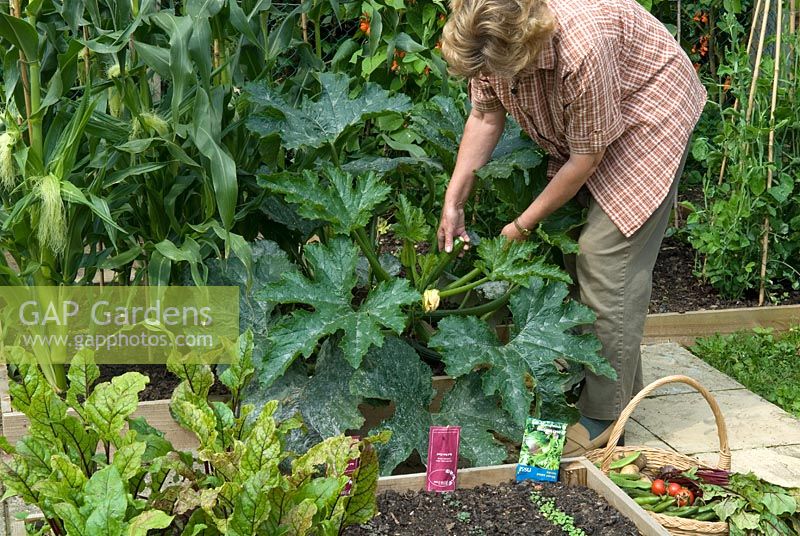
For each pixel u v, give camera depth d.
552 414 2.70
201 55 2.62
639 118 2.68
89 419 1.94
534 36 2.24
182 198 3.07
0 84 2.96
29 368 1.91
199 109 2.63
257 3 2.99
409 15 4.17
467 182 2.90
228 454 1.86
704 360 3.77
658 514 2.35
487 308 3.05
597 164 2.61
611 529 2.24
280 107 2.99
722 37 5.38
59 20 2.93
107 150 2.74
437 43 4.23
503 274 2.74
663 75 2.70
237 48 3.07
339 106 3.10
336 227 2.72
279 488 1.73
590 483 2.46
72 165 2.64
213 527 1.84
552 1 2.48
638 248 2.77
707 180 4.47
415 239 2.79
